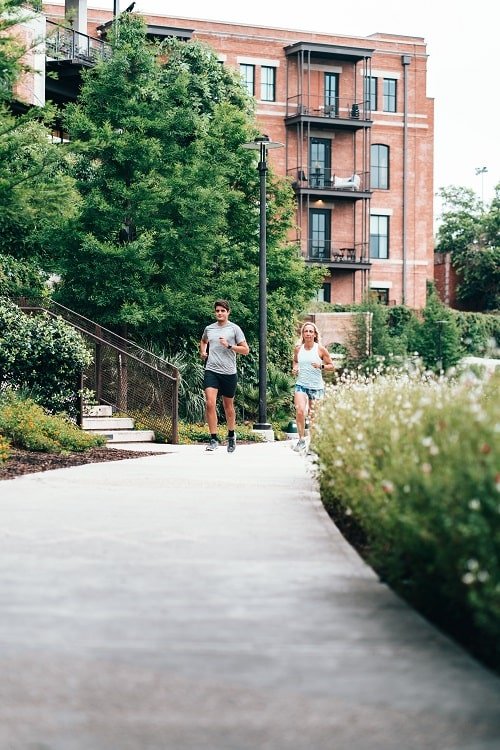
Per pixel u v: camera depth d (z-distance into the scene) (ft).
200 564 21.97
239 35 183.93
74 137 84.53
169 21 178.60
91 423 68.03
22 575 20.81
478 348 203.72
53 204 51.34
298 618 17.34
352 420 29.60
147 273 83.87
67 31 107.76
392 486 18.78
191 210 84.69
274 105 187.52
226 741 11.78
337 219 191.42
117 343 83.87
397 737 11.89
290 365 104.78
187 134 87.81
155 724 12.33
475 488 14.94
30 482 37.06
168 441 69.10
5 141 51.44
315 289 102.68
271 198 100.42
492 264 244.22
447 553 15.96
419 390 29.40
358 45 192.65
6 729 12.21
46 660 14.96
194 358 89.30
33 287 76.74
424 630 16.57
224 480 38.52
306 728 12.16
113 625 16.92
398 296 197.88
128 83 86.17
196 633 16.40
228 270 94.89
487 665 15.34
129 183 85.15
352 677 14.08
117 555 22.95
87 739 11.87
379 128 196.03
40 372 58.44
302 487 36.37
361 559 22.61
